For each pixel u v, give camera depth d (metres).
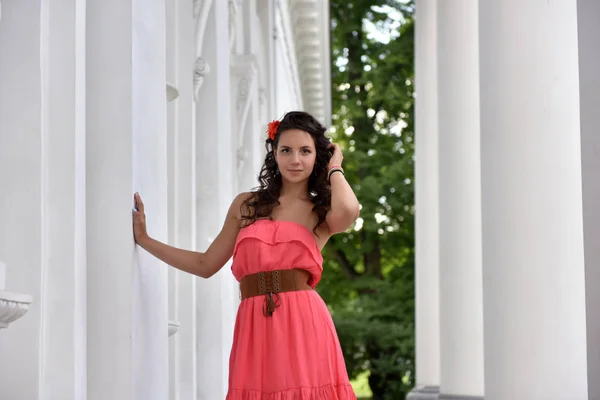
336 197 6.08
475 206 14.11
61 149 5.45
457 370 13.92
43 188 5.39
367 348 35.59
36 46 5.38
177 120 8.73
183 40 8.88
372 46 40.28
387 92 37.72
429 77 20.02
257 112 13.74
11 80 5.37
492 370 7.73
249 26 13.32
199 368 9.12
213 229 9.39
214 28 9.51
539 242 7.56
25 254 5.29
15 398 5.21
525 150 7.63
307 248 5.98
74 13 5.54
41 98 5.38
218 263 6.23
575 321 7.53
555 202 7.57
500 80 7.75
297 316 5.91
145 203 6.38
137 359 6.08
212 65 9.52
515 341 7.58
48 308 5.37
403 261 38.12
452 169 14.14
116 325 5.94
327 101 33.62
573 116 7.62
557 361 7.52
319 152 6.18
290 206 6.16
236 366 5.91
